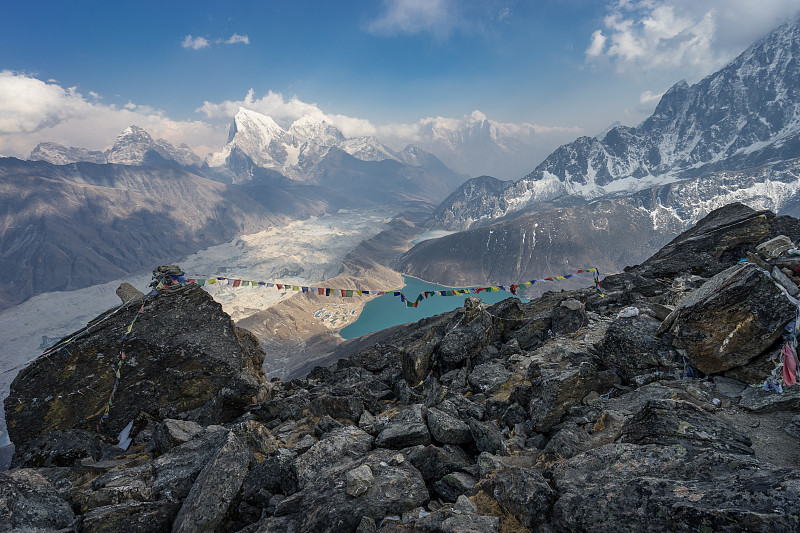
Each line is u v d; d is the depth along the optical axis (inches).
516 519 304.8
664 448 307.6
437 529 300.8
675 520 237.6
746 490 236.4
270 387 826.2
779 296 397.7
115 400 665.6
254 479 423.5
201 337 748.0
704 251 938.1
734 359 409.4
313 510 344.8
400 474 376.2
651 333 505.7
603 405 429.4
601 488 284.8
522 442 427.5
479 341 783.1
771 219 915.4
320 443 449.7
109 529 369.4
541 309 1018.7
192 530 358.3
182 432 548.4
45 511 384.5
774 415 350.3
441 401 589.0
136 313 745.6
